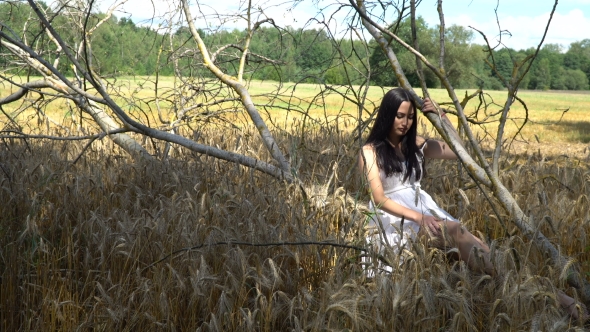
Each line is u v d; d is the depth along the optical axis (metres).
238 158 5.05
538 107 43.31
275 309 2.91
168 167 5.19
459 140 3.82
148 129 5.08
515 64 3.33
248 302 3.14
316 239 3.38
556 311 2.56
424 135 9.30
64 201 4.21
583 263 3.66
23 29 6.83
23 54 6.54
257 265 3.15
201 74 7.52
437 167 5.86
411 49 3.40
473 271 3.37
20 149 6.43
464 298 2.59
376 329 2.61
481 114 24.11
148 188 4.93
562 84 124.06
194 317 2.93
